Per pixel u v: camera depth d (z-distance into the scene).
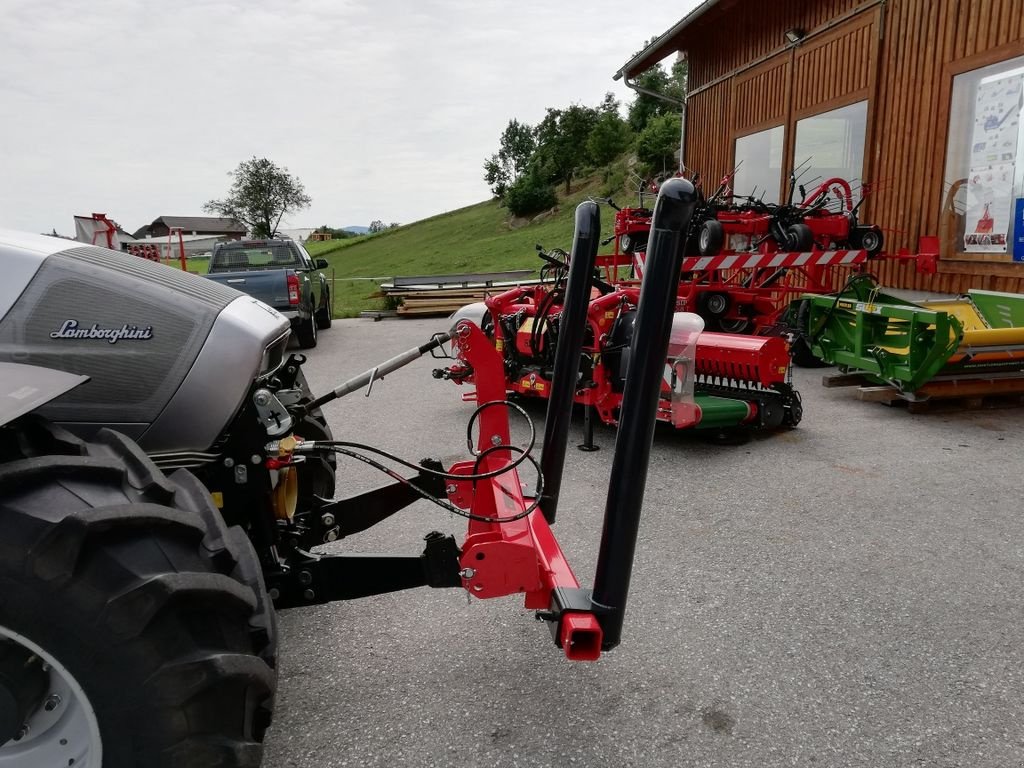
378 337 13.18
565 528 3.96
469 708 2.43
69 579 1.48
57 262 2.20
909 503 4.23
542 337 5.74
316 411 3.73
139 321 2.23
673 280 1.86
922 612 3.03
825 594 3.18
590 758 2.19
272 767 2.15
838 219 8.59
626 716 2.38
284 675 2.63
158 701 1.53
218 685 1.58
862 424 6.04
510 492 2.72
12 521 1.48
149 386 2.23
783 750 2.22
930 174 9.09
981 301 7.39
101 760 1.55
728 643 2.81
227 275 10.70
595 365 5.29
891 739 2.27
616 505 2.02
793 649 2.76
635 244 9.06
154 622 1.54
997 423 5.99
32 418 1.82
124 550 1.56
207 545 1.77
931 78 9.00
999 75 8.05
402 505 2.99
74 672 1.51
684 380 5.02
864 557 3.54
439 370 3.76
